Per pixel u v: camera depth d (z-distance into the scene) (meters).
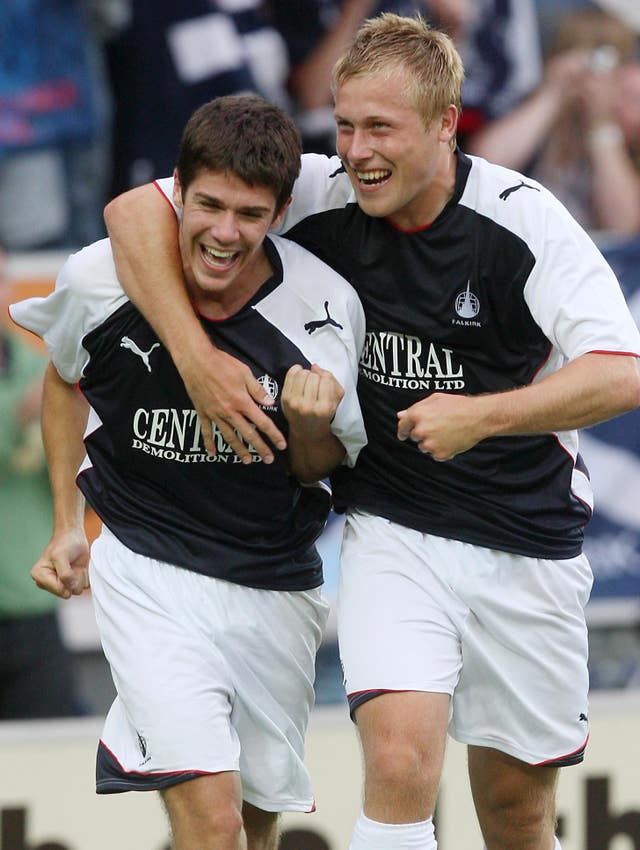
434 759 10.65
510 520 11.30
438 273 10.68
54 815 15.59
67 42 20.95
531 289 10.57
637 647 20.39
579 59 21.75
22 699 17.75
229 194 9.80
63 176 21.17
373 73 10.07
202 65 21.06
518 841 12.16
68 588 11.47
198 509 10.86
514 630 11.34
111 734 10.99
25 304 11.03
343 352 10.62
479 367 10.98
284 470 10.82
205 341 10.19
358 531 11.41
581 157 21.95
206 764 10.47
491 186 10.62
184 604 10.83
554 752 11.66
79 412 11.73
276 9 21.16
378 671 10.78
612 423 20.81
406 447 11.16
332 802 16.00
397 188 10.26
